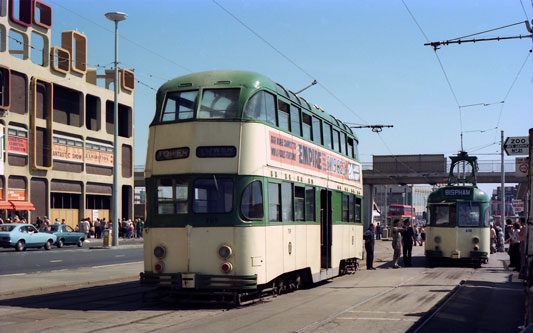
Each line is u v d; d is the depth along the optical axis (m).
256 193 12.88
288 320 10.93
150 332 9.68
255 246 12.69
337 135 19.78
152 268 12.91
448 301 13.33
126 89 65.31
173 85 13.45
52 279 18.42
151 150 13.23
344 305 12.94
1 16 48.22
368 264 24.41
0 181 48.00
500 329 10.06
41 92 53.09
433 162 68.50
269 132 13.59
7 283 17.14
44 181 53.19
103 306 12.90
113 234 41.47
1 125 44.66
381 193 139.50
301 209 15.66
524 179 64.12
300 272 15.99
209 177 12.67
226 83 13.16
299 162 15.56
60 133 55.34
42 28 52.91
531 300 13.49
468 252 25.02
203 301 12.70
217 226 12.55
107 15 40.81
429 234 25.80
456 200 25.47
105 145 61.88
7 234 35.31
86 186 59.41
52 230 41.19
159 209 12.96
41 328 10.05
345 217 20.39
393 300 13.71
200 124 12.83
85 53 58.84
